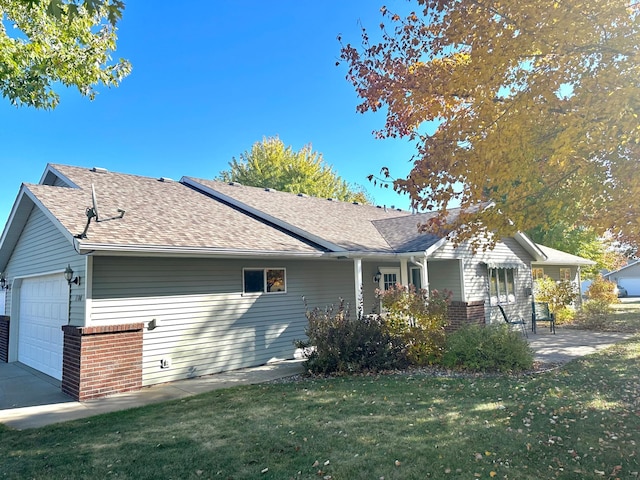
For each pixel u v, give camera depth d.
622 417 5.57
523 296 17.14
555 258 20.20
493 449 4.65
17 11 7.75
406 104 5.90
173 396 7.60
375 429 5.34
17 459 4.84
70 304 8.61
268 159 35.41
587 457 4.42
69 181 11.17
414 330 9.62
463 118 5.31
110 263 8.24
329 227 13.66
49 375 9.63
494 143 4.91
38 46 8.20
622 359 9.50
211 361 9.56
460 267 14.38
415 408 6.20
